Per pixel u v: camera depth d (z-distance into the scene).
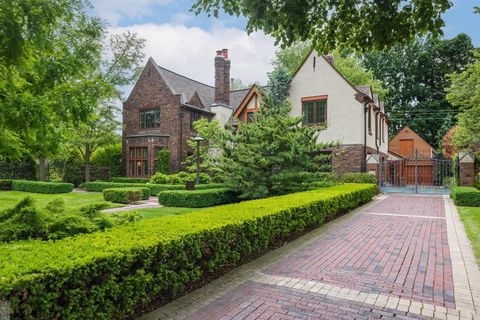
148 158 22.80
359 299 4.15
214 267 4.75
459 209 11.74
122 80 24.69
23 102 4.11
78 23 5.50
